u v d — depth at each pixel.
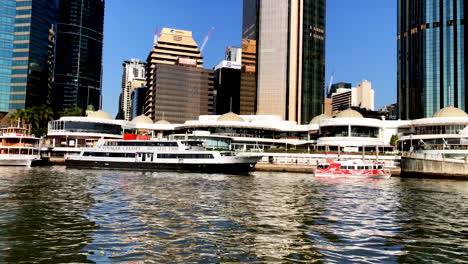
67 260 19.22
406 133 115.62
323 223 28.58
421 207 37.00
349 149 110.12
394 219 30.62
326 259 19.92
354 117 116.94
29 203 35.59
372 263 19.39
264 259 19.81
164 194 43.47
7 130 100.50
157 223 27.66
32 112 146.75
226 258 19.91
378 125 114.94
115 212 31.66
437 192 50.12
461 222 29.66
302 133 140.25
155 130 154.25
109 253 20.44
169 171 83.25
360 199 42.16
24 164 97.75
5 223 27.02
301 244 22.64
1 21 185.12
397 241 23.69
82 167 90.50
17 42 187.38
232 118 135.12
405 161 81.25
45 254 20.11
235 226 27.11
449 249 22.06
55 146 119.81
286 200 40.25
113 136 127.50
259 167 100.69
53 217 29.31
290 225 27.72
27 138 99.88
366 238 24.31
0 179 58.06
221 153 83.62
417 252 21.38
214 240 23.28
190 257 20.00
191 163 81.44
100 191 45.47
